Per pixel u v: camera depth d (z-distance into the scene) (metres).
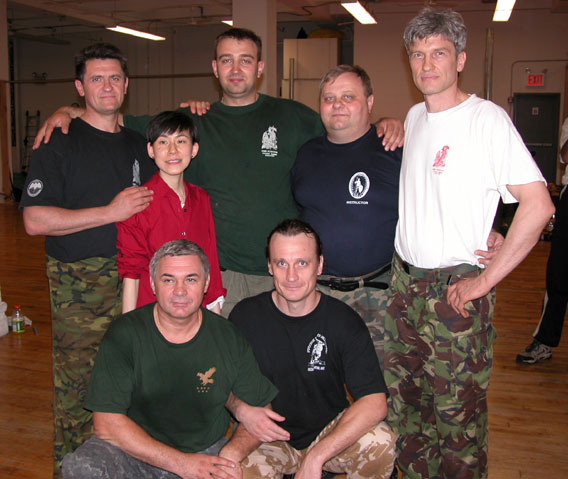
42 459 2.68
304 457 2.03
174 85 15.37
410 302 2.23
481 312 2.11
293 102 2.70
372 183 2.39
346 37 13.66
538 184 1.90
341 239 2.42
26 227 2.28
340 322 2.12
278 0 10.55
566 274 3.74
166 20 13.39
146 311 2.04
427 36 1.98
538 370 3.84
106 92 2.36
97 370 1.97
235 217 2.61
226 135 2.61
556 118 10.96
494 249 2.12
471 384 2.13
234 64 2.53
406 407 2.39
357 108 2.34
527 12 10.80
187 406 2.03
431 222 2.11
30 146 16.66
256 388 2.06
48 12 13.69
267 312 2.16
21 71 16.67
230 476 1.93
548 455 2.78
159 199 2.29
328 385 2.15
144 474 1.99
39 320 4.82
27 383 3.52
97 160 2.39
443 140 2.06
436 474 2.40
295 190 2.55
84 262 2.37
